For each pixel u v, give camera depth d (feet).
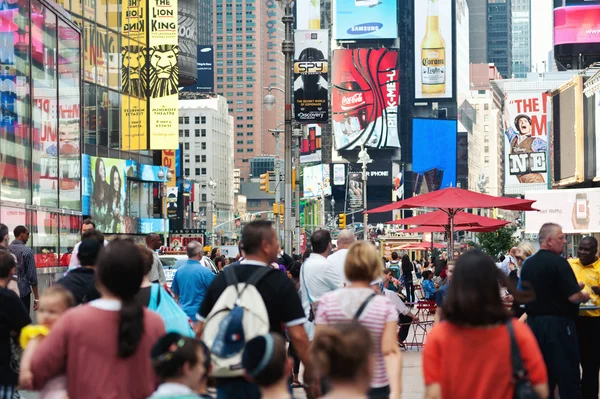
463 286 23.12
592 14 478.59
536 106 538.47
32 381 23.79
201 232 277.23
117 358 23.58
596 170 285.64
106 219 218.38
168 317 32.58
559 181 332.19
